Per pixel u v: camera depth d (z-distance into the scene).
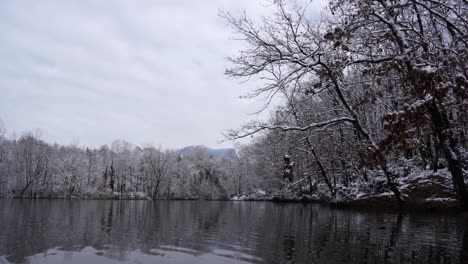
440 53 11.40
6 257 9.48
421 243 10.95
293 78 15.07
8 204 40.12
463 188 15.51
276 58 15.17
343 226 15.66
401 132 10.78
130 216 23.86
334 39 13.02
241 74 15.56
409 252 9.61
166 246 10.94
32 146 75.44
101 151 107.31
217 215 24.91
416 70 9.78
